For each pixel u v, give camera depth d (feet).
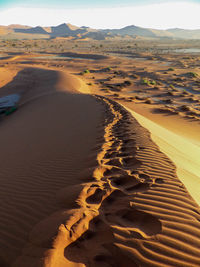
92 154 21.20
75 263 8.56
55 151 24.43
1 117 69.82
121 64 247.09
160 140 26.03
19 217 12.73
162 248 8.79
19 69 197.77
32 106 68.69
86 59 307.58
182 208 11.21
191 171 18.45
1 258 9.85
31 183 17.19
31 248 9.87
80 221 10.67
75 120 40.32
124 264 8.38
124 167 17.17
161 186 13.48
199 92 119.03
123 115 41.96
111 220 10.77
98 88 122.62
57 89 100.27
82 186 14.35
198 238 9.22
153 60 290.76
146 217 10.71
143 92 116.88
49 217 12.01
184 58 306.76
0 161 24.20
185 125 59.88
